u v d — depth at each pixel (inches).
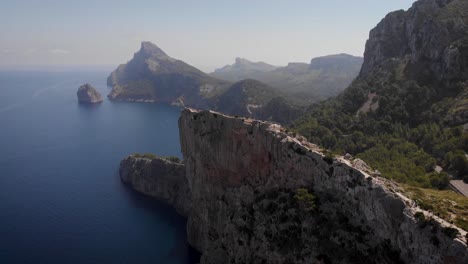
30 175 7687.0
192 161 4813.0
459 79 5846.5
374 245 2704.2
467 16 6456.7
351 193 2962.6
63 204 6215.6
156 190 6619.1
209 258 4124.0
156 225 5536.4
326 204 3112.7
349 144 5398.6
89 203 6299.2
